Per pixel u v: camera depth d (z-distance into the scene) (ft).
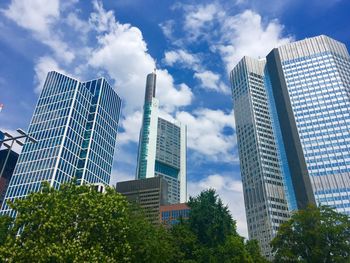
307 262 160.97
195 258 152.97
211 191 190.70
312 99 643.45
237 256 147.64
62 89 573.74
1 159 507.30
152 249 120.06
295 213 181.98
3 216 107.04
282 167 638.94
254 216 608.19
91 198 111.34
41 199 104.94
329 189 539.29
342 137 581.53
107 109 632.38
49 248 88.28
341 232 162.09
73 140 519.60
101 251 98.63
